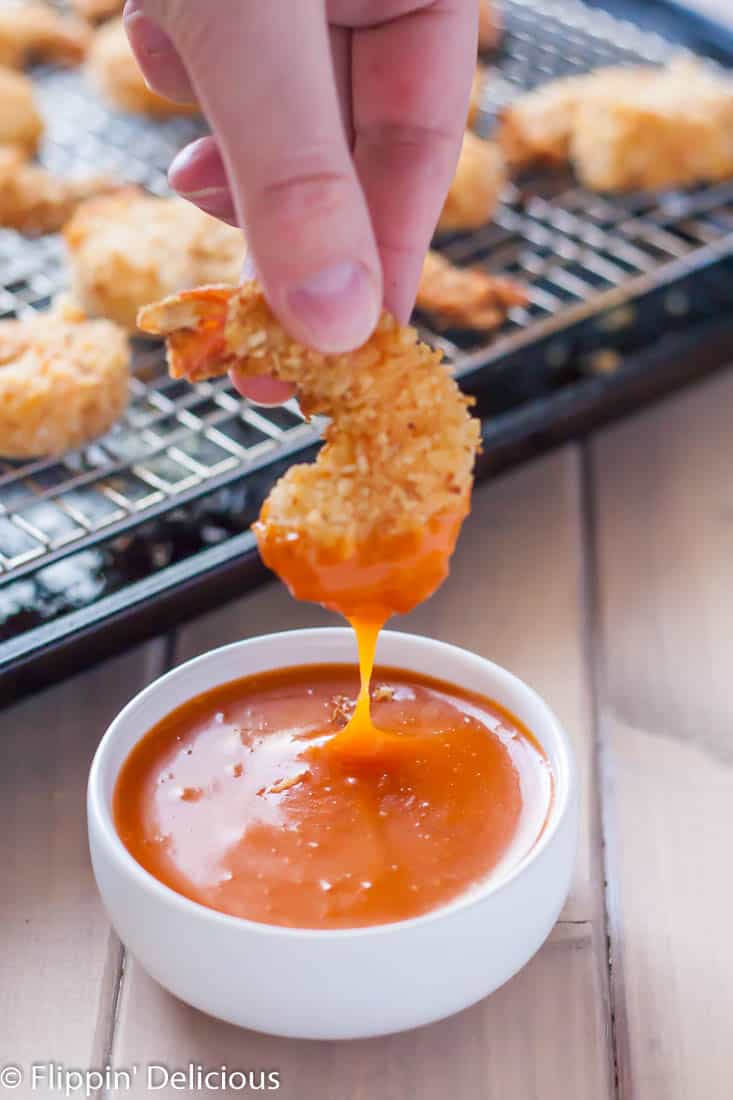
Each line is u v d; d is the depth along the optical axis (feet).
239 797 1.29
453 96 1.43
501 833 1.27
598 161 2.17
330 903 1.21
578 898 1.37
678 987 1.31
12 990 1.30
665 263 2.03
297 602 1.65
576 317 1.84
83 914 1.36
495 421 1.79
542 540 1.74
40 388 1.69
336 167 1.14
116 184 2.09
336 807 1.27
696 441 1.88
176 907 1.19
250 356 1.21
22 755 1.49
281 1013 1.20
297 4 1.14
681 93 2.24
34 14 2.54
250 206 1.15
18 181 2.04
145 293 1.88
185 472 1.70
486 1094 1.24
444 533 1.23
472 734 1.34
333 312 1.16
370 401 1.22
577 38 2.60
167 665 1.58
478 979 1.22
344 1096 1.24
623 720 1.54
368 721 1.32
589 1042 1.27
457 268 2.03
